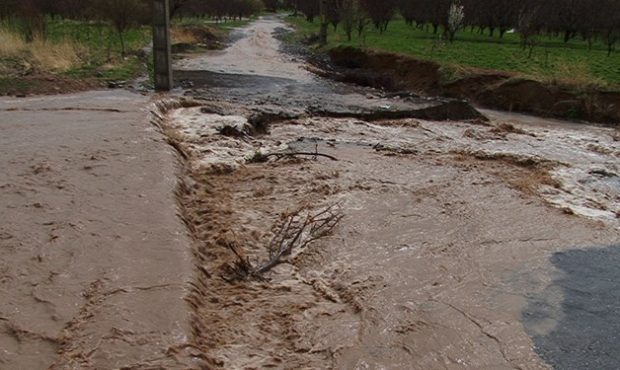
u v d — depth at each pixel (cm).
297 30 5178
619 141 1366
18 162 843
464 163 1099
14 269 525
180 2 3916
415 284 593
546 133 1434
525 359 466
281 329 499
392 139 1276
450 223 773
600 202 916
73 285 504
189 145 1095
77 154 897
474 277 611
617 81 1791
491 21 3722
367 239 709
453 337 495
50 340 426
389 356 467
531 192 931
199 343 452
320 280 602
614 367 457
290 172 984
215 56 2934
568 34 3381
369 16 3897
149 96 1558
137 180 791
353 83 2180
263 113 1402
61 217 647
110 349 418
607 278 612
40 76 1691
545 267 638
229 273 593
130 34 3147
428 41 3156
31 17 2403
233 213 779
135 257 565
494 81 1838
